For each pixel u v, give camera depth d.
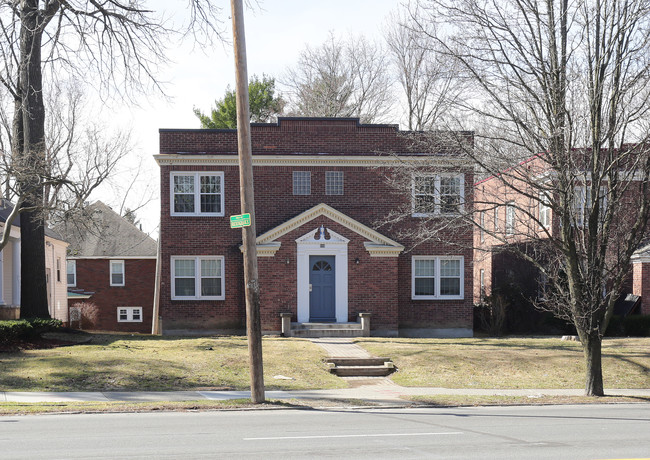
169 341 24.25
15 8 24.92
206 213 28.22
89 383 16.92
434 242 28.69
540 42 16.67
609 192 17.02
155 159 27.92
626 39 16.33
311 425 12.21
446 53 17.95
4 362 18.80
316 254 27.58
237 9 14.59
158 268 34.88
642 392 18.25
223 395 16.17
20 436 10.71
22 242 25.20
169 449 9.68
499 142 22.78
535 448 10.13
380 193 28.56
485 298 31.70
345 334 26.80
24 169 21.08
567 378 19.83
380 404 15.48
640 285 30.11
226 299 28.20
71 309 42.75
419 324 28.62
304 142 28.58
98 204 47.19
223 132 28.36
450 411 14.72
